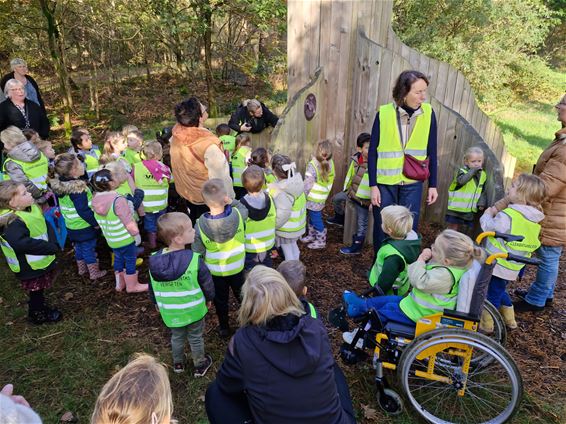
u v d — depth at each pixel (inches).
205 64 457.7
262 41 530.6
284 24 415.8
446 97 227.9
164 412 64.5
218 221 129.8
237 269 139.7
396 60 198.7
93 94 506.3
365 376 131.7
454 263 109.3
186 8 383.2
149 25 394.0
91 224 176.2
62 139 416.5
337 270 190.2
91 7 404.8
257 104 264.5
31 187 181.3
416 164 157.8
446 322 111.4
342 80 213.9
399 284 135.6
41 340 149.9
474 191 187.8
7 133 179.0
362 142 191.9
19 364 138.8
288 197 163.6
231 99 546.0
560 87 571.2
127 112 514.3
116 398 61.6
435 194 164.6
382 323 118.6
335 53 211.0
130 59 566.3
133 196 189.6
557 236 148.3
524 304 162.2
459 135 208.1
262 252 156.9
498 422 110.7
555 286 180.9
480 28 468.8
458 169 212.2
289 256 178.2
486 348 104.3
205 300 124.6
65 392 128.4
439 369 120.2
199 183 163.3
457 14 449.7
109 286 181.6
